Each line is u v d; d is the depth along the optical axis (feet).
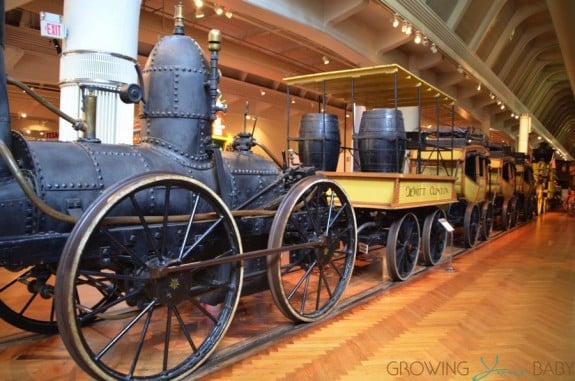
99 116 13.58
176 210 8.63
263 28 31.30
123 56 14.16
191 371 7.97
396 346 9.75
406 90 18.39
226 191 9.37
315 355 9.18
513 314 12.07
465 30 38.78
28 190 6.20
